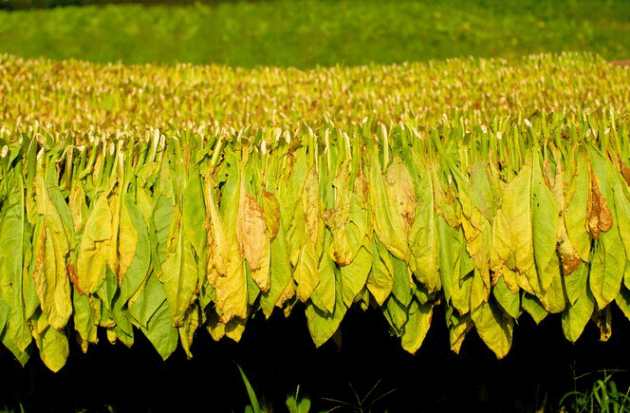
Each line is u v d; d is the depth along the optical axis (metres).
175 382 3.36
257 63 12.54
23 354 2.62
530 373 3.42
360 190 2.60
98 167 2.61
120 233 2.54
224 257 2.56
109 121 4.45
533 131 2.70
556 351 3.48
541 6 14.76
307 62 12.55
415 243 2.58
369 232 2.60
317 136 2.74
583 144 2.66
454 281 2.61
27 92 5.58
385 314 2.72
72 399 3.28
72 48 13.09
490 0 14.95
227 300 2.56
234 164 2.64
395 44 13.18
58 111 5.03
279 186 2.64
